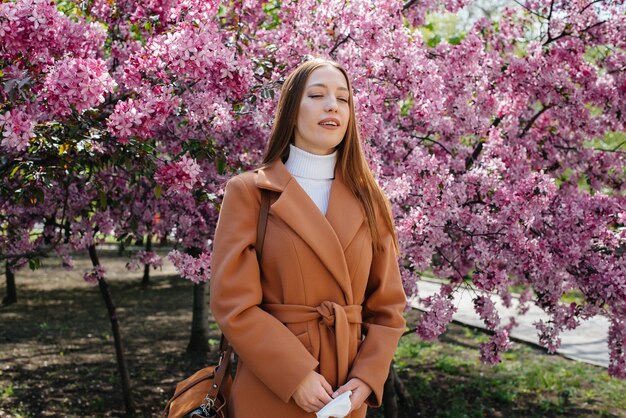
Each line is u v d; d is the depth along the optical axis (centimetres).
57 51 286
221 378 183
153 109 279
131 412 537
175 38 282
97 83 251
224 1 396
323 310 175
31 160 295
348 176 192
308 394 163
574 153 507
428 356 775
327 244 176
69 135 279
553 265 392
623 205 425
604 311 406
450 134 448
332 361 174
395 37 384
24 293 1322
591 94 470
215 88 314
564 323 411
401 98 412
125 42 378
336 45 381
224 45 319
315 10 381
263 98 361
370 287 195
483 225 391
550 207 429
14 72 272
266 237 179
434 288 1277
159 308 1168
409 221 362
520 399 585
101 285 535
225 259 174
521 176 427
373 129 353
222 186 413
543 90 455
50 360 728
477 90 459
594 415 538
